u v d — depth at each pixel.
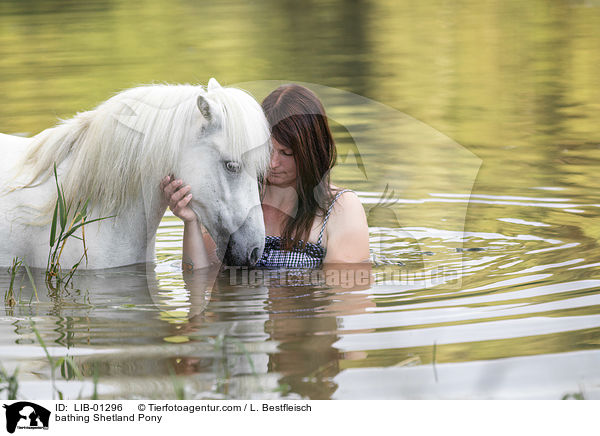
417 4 28.80
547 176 8.38
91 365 3.83
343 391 3.51
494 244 6.11
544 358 3.80
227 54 17.98
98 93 13.43
